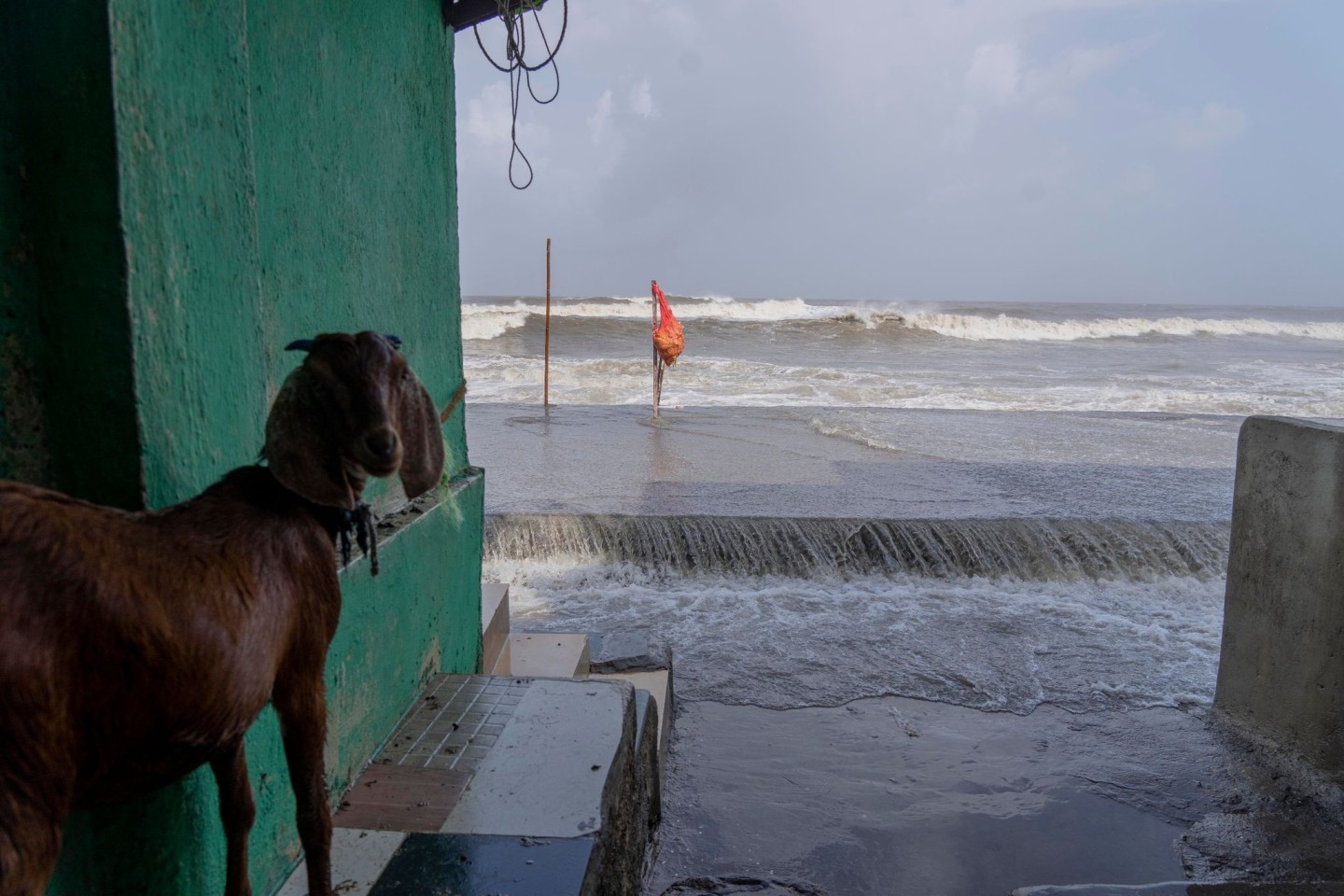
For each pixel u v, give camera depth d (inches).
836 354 1250.6
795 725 224.4
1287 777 197.6
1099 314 3587.6
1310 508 195.8
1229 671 225.9
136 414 72.2
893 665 257.1
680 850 173.2
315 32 113.8
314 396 66.0
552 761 126.4
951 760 208.8
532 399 735.7
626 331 1412.4
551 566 322.7
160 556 59.1
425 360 158.7
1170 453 498.3
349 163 125.3
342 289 123.6
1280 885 149.6
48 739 51.5
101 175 69.2
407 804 114.8
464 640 169.9
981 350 1347.2
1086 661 262.2
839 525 335.0
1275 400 790.5
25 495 54.9
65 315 71.1
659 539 328.2
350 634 118.2
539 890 98.3
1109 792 194.9
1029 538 332.2
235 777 71.4
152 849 77.0
